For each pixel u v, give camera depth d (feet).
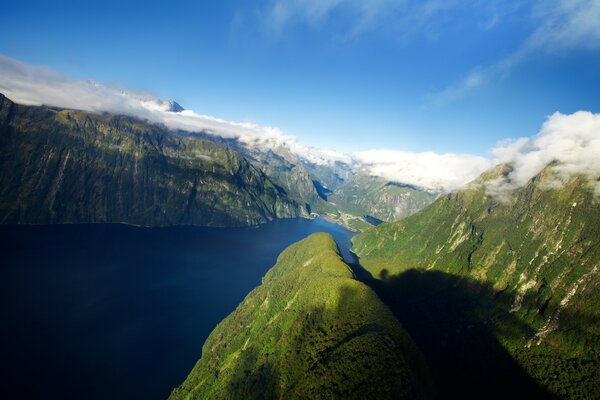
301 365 638.53
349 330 644.69
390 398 452.76
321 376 545.85
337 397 486.38
